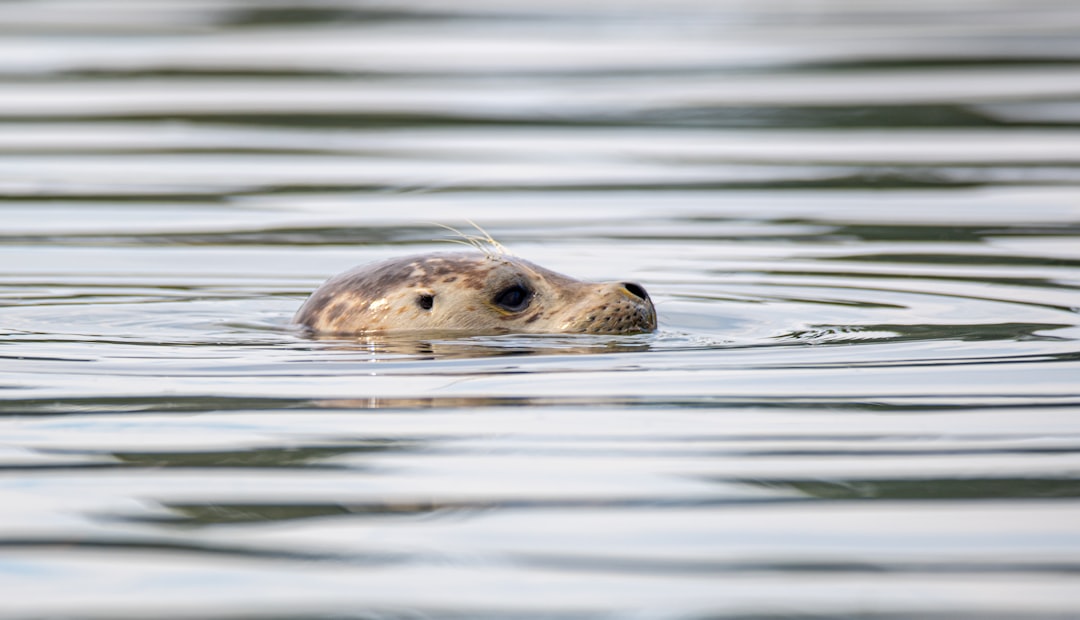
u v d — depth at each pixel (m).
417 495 19.73
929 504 19.23
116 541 18.20
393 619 15.88
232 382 25.84
